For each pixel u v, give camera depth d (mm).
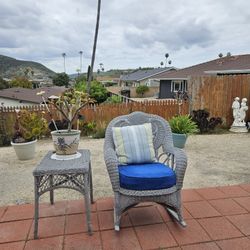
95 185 3484
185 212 2684
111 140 2791
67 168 2182
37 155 5121
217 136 7031
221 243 2188
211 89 7969
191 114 7805
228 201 2932
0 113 6633
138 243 2188
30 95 19469
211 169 4180
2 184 3555
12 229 2387
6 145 6324
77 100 2656
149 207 2807
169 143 2824
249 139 6602
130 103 7891
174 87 19828
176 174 2400
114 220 2449
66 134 2426
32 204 2896
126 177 2332
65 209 2762
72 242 2199
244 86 8039
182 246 2150
